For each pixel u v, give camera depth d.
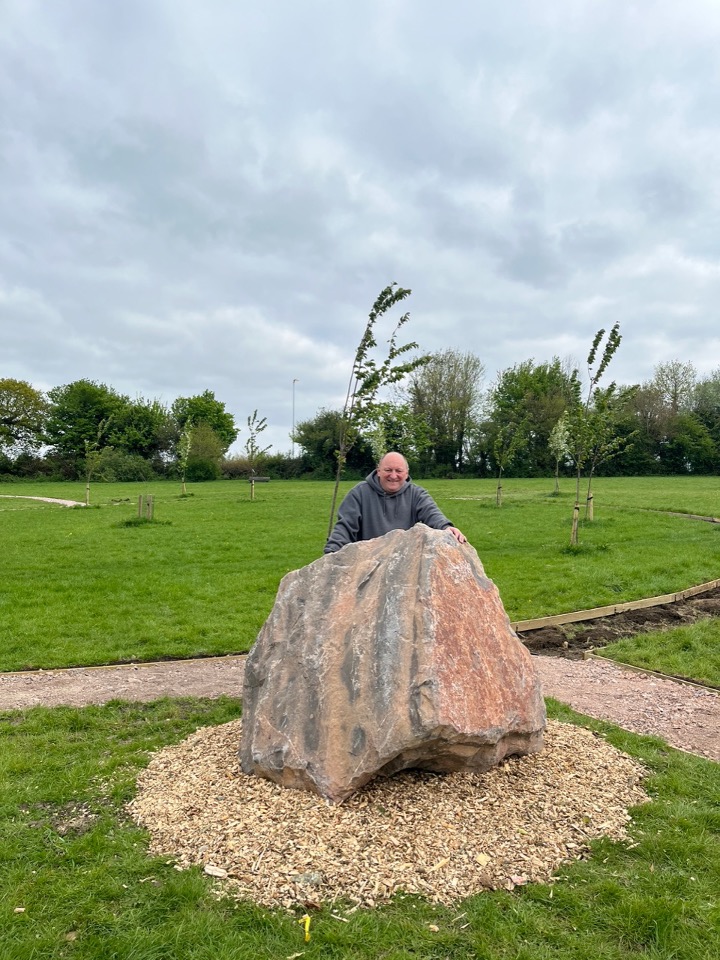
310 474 69.75
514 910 4.04
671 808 5.27
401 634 5.20
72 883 4.30
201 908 4.05
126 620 11.94
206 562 17.69
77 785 5.63
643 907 4.06
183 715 7.62
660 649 10.06
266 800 4.95
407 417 24.17
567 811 5.02
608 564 15.98
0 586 14.60
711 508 28.33
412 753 4.93
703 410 69.25
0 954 3.70
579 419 23.45
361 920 3.93
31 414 82.00
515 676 5.54
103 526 25.89
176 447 78.62
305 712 5.20
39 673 9.28
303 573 6.00
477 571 5.86
